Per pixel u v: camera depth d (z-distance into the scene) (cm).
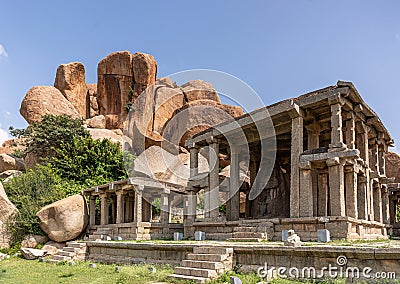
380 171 2497
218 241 1791
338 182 1791
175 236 2114
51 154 3741
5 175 3538
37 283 1327
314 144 2216
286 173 2956
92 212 2652
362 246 1091
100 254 1894
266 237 1747
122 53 5112
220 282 1130
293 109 1973
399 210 3597
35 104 4478
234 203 2438
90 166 3397
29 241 2375
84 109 5306
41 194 2734
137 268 1435
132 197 2738
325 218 1689
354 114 2056
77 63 5294
